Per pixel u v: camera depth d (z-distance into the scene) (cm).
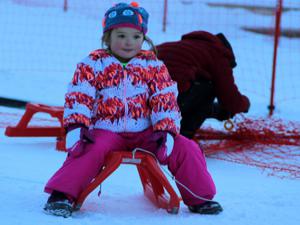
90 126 763
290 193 908
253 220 750
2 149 1157
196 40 1207
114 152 739
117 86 759
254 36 3416
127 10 768
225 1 4062
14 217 705
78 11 3656
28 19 3325
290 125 1484
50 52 2684
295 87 2245
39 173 957
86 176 731
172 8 3912
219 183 964
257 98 1997
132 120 759
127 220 723
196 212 771
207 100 1193
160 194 802
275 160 1178
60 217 713
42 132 1222
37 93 1855
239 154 1225
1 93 1795
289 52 3008
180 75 1134
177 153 762
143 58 778
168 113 757
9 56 2533
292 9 3975
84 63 759
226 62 1185
